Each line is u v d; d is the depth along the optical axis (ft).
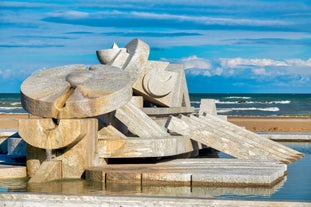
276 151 72.02
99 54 75.36
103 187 51.60
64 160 56.49
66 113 55.83
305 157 74.23
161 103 77.77
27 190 50.24
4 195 45.09
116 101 56.90
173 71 80.07
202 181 52.29
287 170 62.08
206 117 81.15
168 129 65.98
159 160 62.18
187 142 65.41
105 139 59.06
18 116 189.47
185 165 57.98
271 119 167.84
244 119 166.61
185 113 82.89
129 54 74.33
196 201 42.55
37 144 55.52
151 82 75.92
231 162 60.03
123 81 59.11
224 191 49.88
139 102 74.13
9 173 57.06
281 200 42.32
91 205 43.70
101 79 59.72
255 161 60.70
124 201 43.34
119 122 66.13
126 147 58.70
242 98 312.71
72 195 44.37
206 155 75.51
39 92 58.18
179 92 80.64
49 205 44.27
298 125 138.51
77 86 57.88
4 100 309.63
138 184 53.11
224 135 68.95
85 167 56.34
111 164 59.67
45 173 54.90
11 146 66.69
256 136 76.54
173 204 42.63
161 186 52.24
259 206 41.96
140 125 64.59
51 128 55.83
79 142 56.29
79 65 63.52
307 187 51.67
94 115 56.24
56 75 61.26
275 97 333.62
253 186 51.62
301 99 310.86
